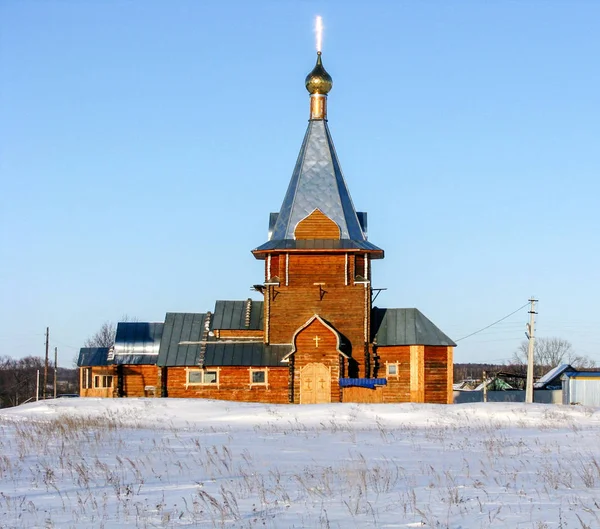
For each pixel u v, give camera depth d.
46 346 82.81
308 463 24.25
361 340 57.78
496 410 45.81
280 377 57.72
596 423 41.53
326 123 62.34
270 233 62.31
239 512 16.58
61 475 21.95
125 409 48.00
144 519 16.06
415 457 26.11
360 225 60.91
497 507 17.06
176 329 60.59
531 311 62.38
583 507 16.91
